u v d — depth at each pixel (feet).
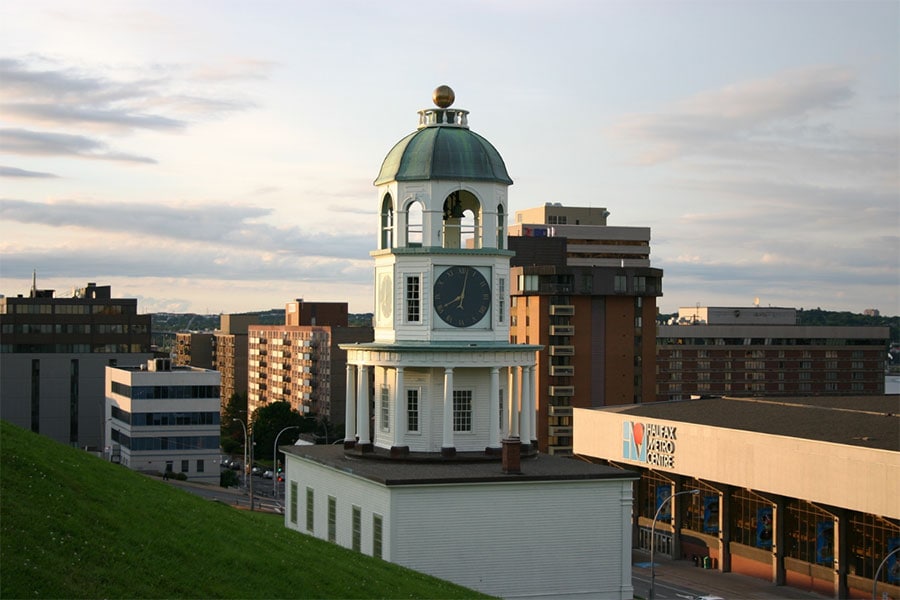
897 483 331.36
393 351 226.58
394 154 238.07
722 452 411.95
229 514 172.24
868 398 496.23
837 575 366.63
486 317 232.73
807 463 368.68
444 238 247.91
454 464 224.12
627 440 470.80
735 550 430.20
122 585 120.47
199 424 623.77
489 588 207.82
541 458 235.40
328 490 237.04
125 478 161.68
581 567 212.84
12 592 107.96
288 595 139.95
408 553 204.64
